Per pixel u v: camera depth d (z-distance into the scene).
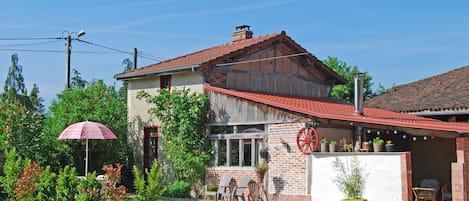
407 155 14.72
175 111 20.25
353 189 15.48
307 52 23.64
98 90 23.22
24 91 39.75
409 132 15.45
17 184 11.99
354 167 15.67
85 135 17.03
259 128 18.55
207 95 20.12
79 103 22.12
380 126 15.79
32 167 12.12
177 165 20.19
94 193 11.12
